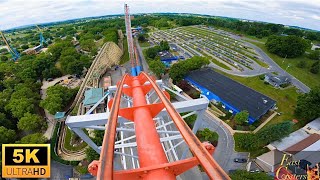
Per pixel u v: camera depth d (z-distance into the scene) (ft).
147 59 310.86
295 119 174.50
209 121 173.37
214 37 454.81
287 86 228.43
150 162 38.01
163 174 31.42
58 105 180.75
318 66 263.70
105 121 71.20
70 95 204.23
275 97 207.51
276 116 178.70
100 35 472.44
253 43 399.24
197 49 363.76
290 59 314.96
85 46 372.38
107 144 36.11
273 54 335.26
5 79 266.57
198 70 256.52
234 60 307.58
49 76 264.11
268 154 134.72
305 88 228.43
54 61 306.14
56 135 160.35
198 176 117.70
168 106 54.34
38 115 179.01
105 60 290.76
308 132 156.35
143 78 113.70
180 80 236.84
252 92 202.08
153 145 43.80
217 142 150.51
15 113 170.60
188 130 40.04
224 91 205.16
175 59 312.29
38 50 440.86
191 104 76.84
